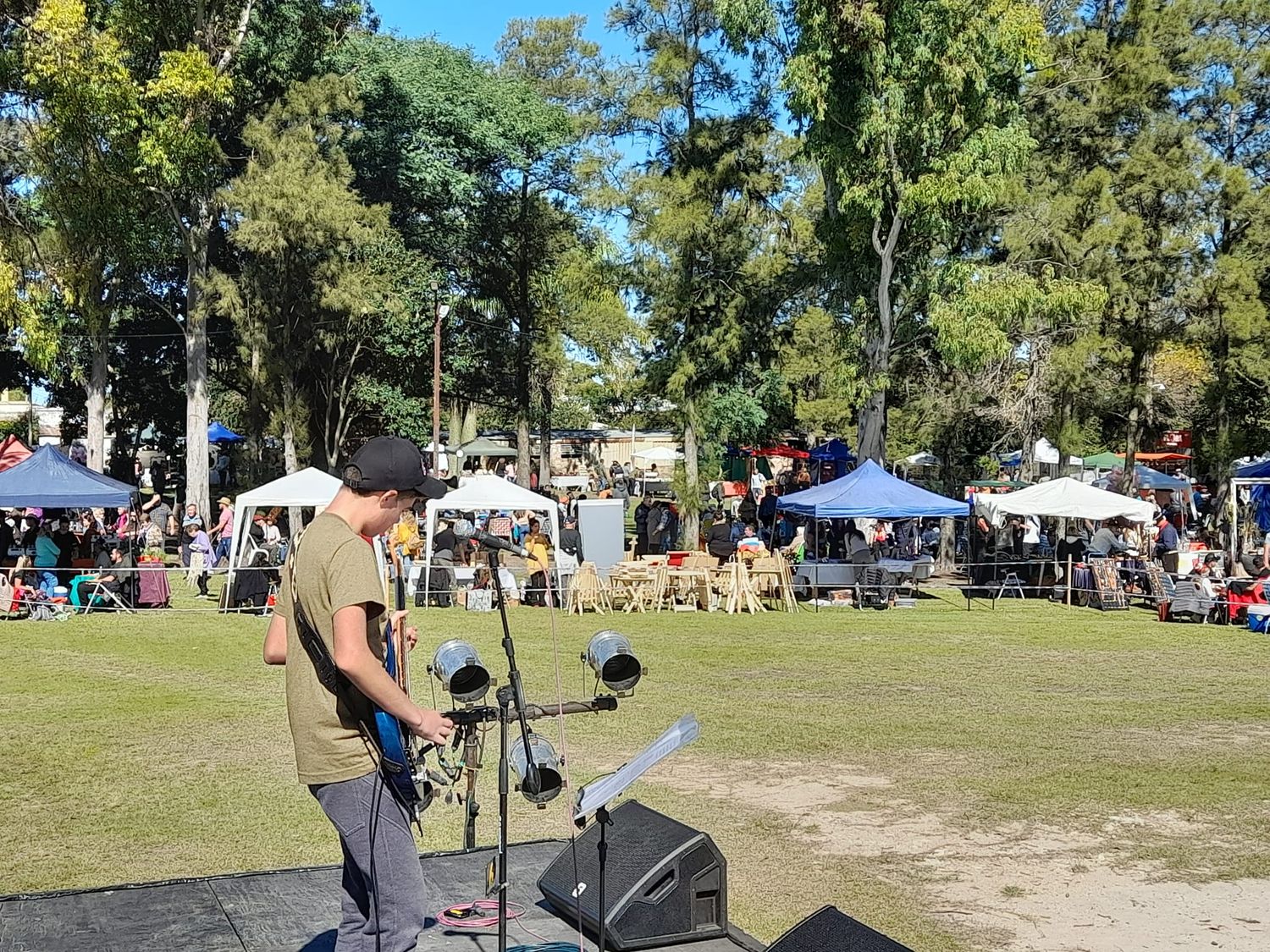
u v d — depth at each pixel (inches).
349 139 1327.5
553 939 183.3
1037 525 981.2
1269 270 1163.3
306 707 145.6
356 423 1916.8
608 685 169.0
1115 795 332.8
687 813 312.8
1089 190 1091.9
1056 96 1184.8
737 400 1625.2
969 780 349.7
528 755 159.6
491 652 599.8
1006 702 479.2
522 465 1883.6
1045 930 231.5
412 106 1652.3
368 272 1398.9
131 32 1090.7
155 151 1039.6
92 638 647.1
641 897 180.7
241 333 1310.3
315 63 1376.7
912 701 480.1
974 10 928.9
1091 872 268.2
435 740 145.8
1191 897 251.6
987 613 818.2
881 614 801.6
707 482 1294.3
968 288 978.1
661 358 1267.2
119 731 406.0
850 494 845.8
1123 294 1096.8
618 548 986.1
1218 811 318.3
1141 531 1063.6
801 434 2036.2
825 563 869.2
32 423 1929.1
